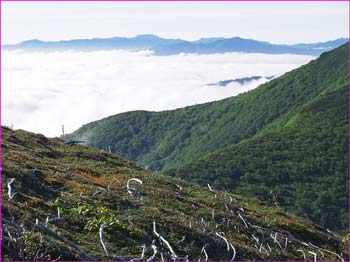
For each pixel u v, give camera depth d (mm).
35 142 35656
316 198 138000
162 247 17609
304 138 181000
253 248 21578
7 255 12141
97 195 22328
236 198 36438
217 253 19156
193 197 30797
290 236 26609
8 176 20219
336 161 161375
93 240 16156
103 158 37469
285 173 154250
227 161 162625
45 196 20094
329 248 27719
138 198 24547
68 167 29406
